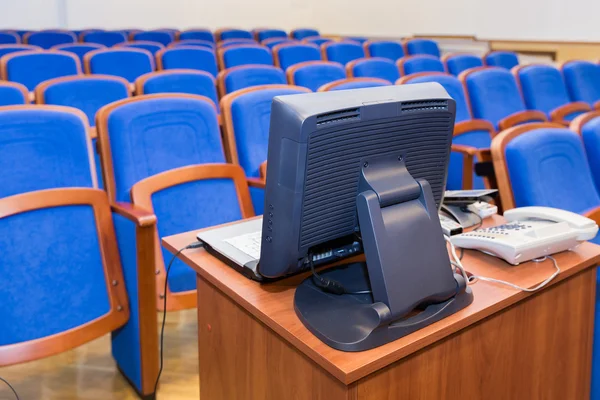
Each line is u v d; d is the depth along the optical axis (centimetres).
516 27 492
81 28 494
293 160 63
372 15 578
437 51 443
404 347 66
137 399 125
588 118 160
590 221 92
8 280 107
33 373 135
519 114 225
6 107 116
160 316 163
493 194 108
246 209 144
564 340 92
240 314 80
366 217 68
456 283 72
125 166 132
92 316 115
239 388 83
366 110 66
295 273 76
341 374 61
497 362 81
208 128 147
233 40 393
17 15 468
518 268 86
